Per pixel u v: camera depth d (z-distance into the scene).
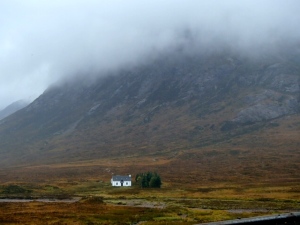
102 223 67.06
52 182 190.75
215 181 175.25
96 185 173.75
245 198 115.81
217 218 71.69
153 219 71.88
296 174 185.50
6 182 196.00
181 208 90.50
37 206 96.00
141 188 156.50
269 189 137.25
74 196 133.62
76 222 68.06
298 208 90.25
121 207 92.81
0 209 89.62
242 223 37.25
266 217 38.91
